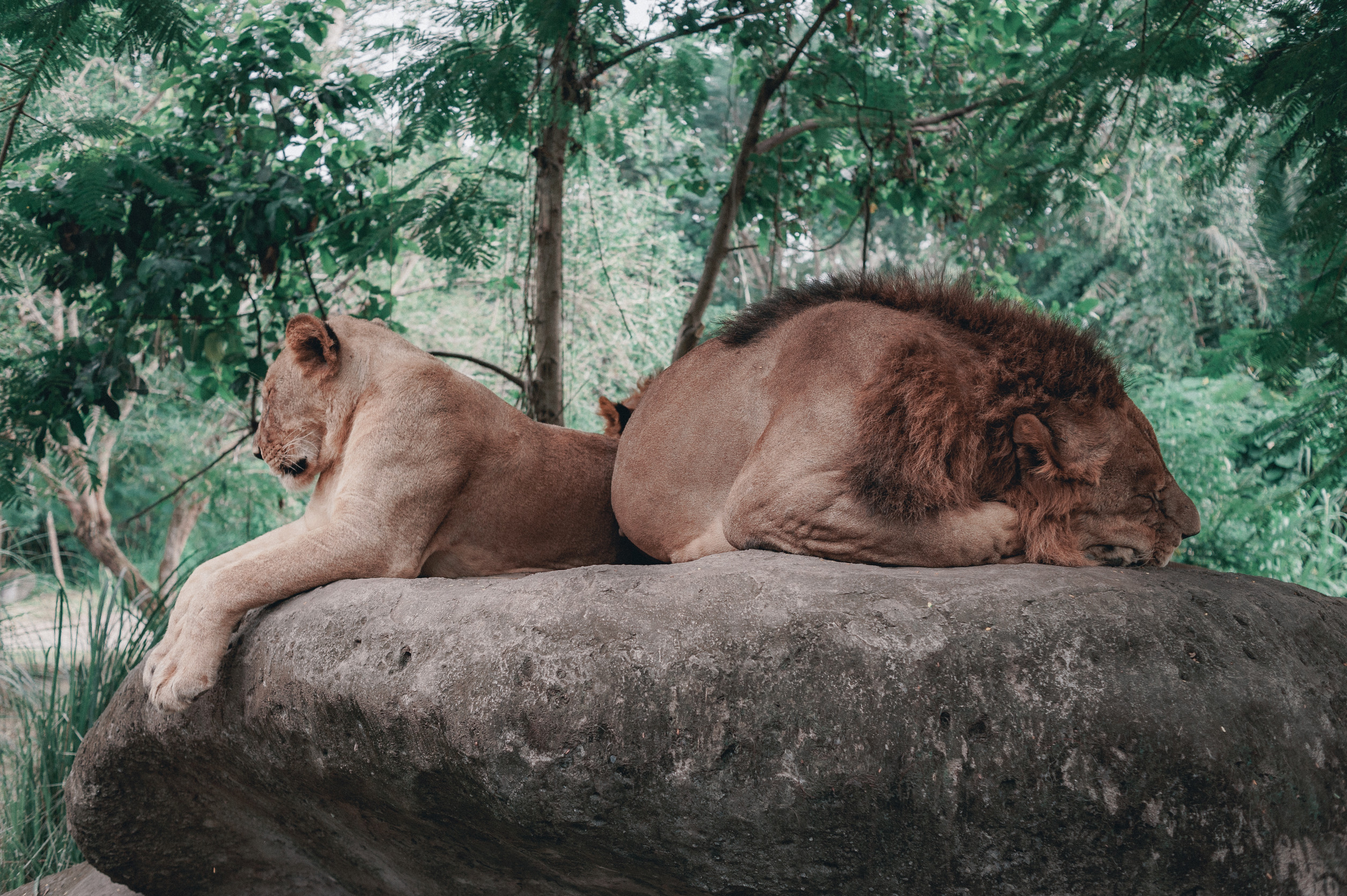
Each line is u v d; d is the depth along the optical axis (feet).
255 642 8.73
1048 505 8.46
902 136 21.15
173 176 18.83
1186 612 6.89
